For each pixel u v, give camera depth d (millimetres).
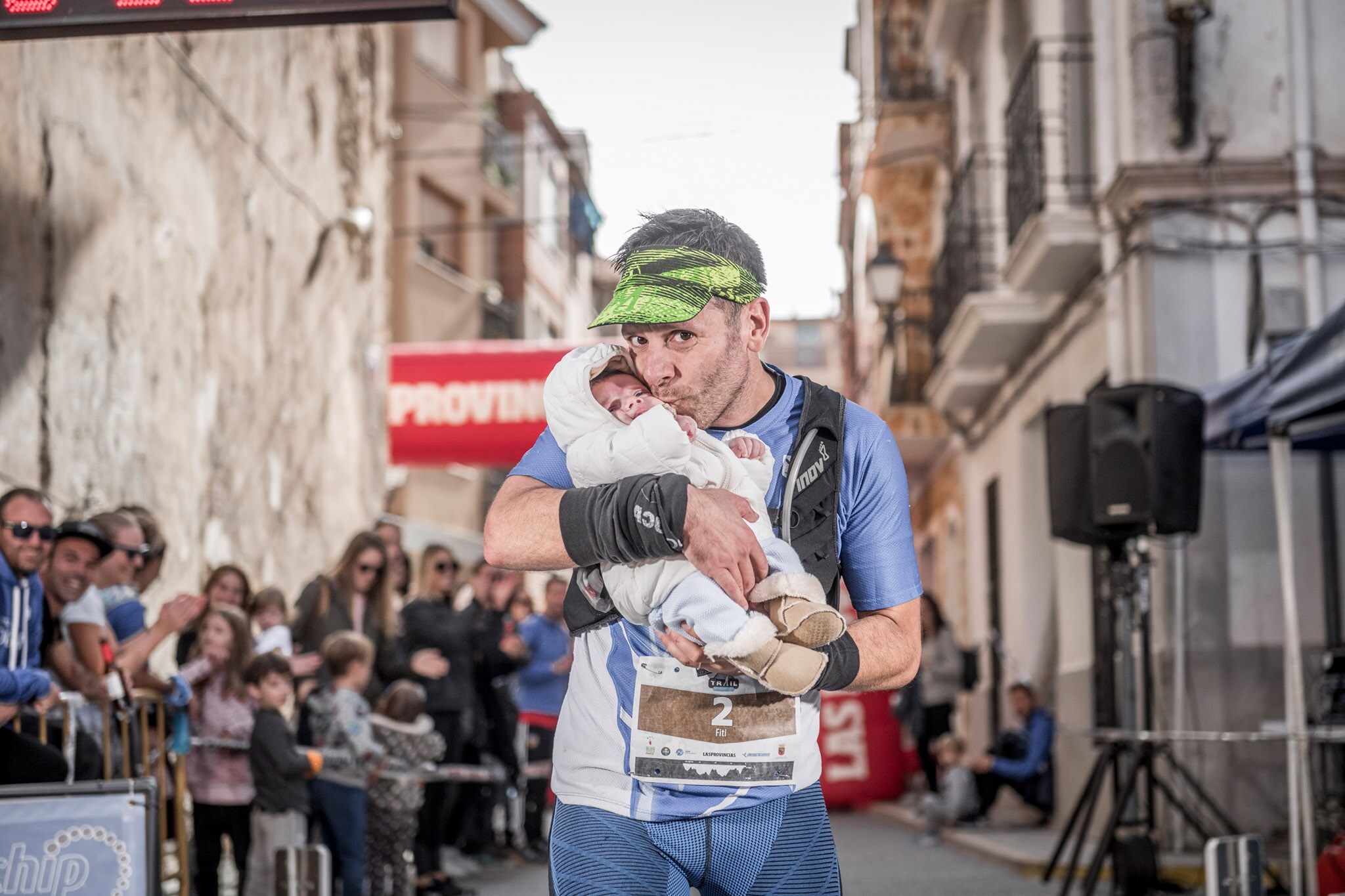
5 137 7137
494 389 17125
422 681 8516
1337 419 7145
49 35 5332
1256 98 9641
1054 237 10609
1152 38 9664
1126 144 9750
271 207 11617
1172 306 9547
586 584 2229
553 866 2256
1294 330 9492
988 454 15898
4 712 4414
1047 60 11414
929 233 19406
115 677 5023
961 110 16781
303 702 6797
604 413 2170
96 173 8219
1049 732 11273
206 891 6336
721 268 2207
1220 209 9586
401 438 17125
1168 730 9164
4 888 4238
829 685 2166
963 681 12609
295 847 5168
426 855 7797
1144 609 7211
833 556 2281
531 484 2270
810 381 2367
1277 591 9352
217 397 10195
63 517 7574
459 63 25562
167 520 9109
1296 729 6727
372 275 15000
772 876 2236
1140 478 6988
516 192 29422
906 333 18172
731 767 2207
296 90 12383
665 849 2205
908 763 14922
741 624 2020
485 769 8609
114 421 8328
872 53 21438
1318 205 9539
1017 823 11711
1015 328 12906
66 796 4320
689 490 2031
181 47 9656
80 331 7914
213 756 6332
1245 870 5160
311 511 12523
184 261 9609
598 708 2248
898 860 9594
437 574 8797
